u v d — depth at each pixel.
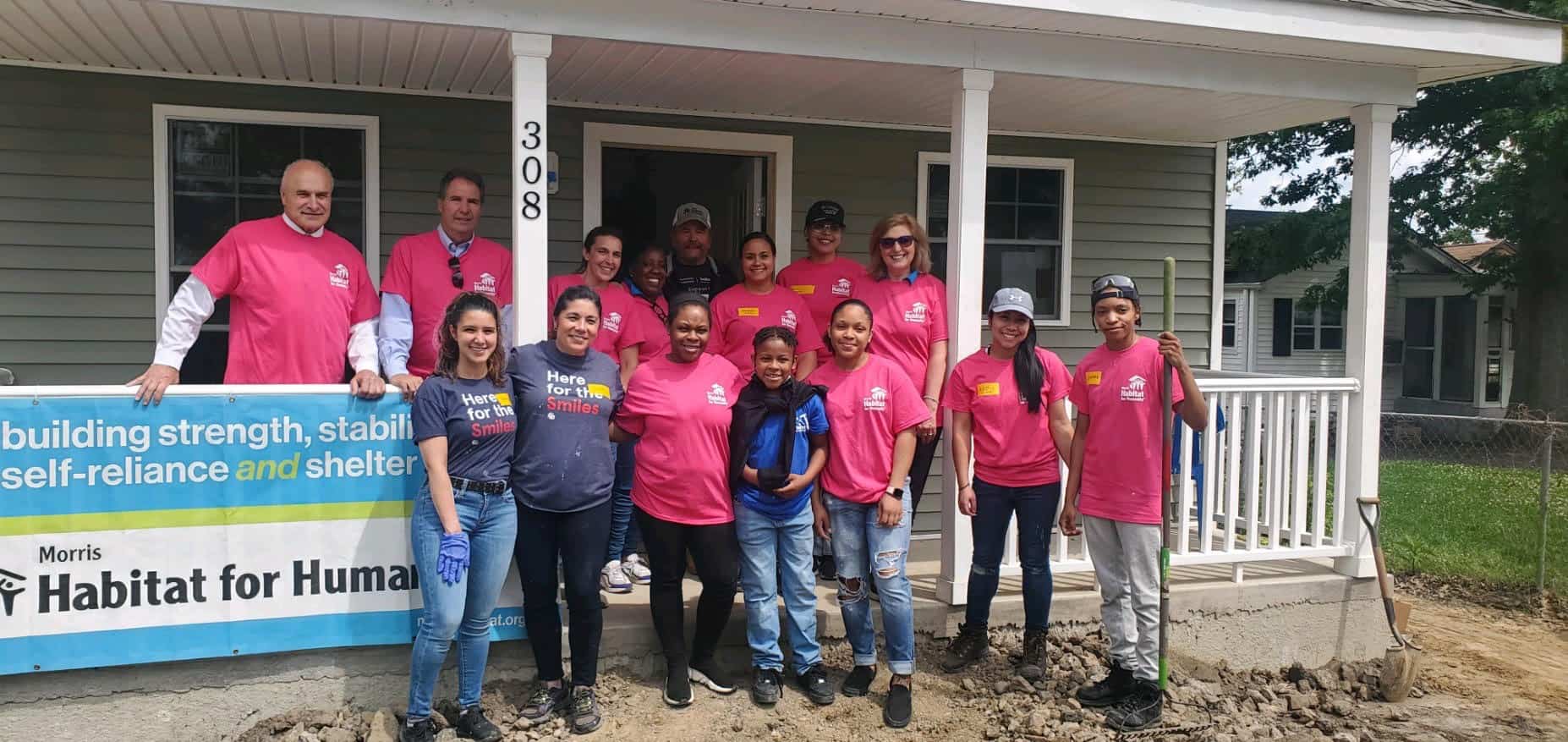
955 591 5.20
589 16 4.63
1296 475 5.85
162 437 4.05
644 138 6.62
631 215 8.16
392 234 6.20
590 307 4.04
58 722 4.04
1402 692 5.48
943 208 7.42
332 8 4.32
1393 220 19.92
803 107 6.56
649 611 4.84
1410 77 5.94
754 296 5.01
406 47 5.15
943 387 5.25
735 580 4.39
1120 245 7.79
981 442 4.82
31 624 3.94
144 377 4.05
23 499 3.91
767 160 7.02
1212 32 5.22
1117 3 4.96
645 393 4.28
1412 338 23.98
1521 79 16.44
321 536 4.24
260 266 4.19
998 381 4.76
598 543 4.16
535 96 4.56
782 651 4.96
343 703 4.35
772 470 4.32
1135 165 7.78
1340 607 5.86
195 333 4.20
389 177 6.18
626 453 5.04
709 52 5.05
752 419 4.32
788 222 6.93
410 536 4.34
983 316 7.54
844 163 7.06
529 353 4.11
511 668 4.55
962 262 5.25
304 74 5.81
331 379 4.34
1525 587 7.97
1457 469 13.02
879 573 4.44
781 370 4.27
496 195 6.36
